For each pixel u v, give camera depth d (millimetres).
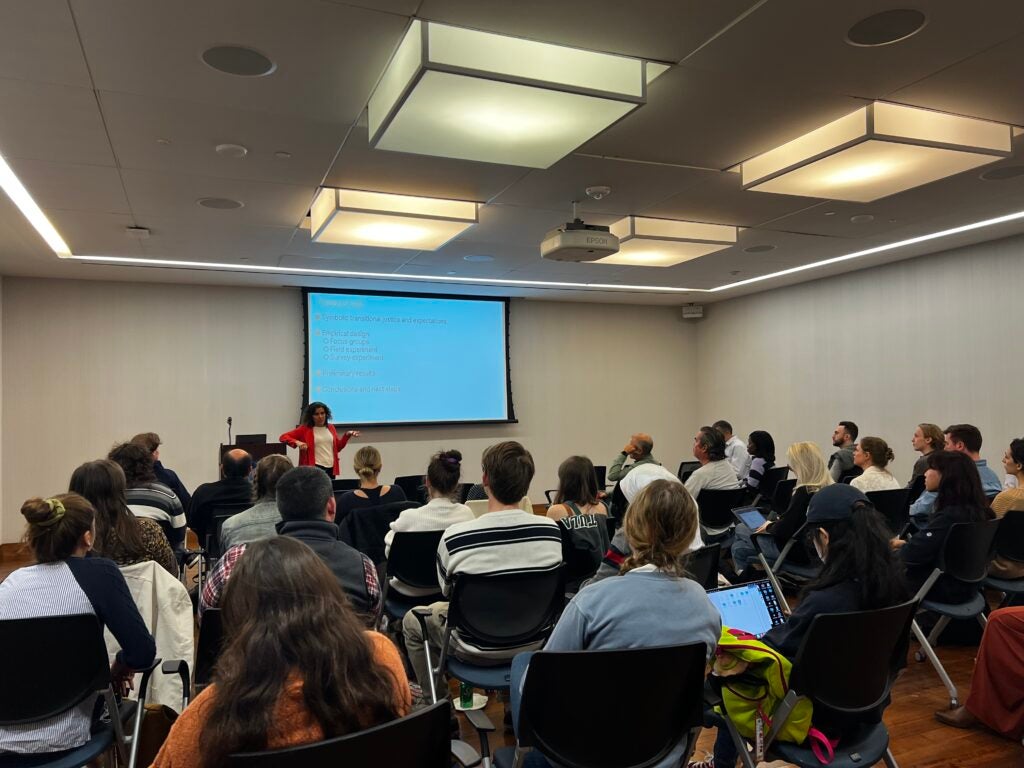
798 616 1969
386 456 9023
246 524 2924
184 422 8141
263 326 8555
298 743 1049
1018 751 2812
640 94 3045
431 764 1211
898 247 7008
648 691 1588
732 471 4812
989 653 2938
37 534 2006
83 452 7715
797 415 9188
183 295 8219
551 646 1735
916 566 3365
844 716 1913
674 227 5730
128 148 3891
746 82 3281
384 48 2889
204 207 5051
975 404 7035
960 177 4715
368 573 2123
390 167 4277
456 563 2410
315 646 1077
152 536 2693
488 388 9492
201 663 2230
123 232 5738
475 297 9453
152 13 2572
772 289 9531
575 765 1591
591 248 5094
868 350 8180
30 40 2738
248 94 3262
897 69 3176
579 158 4223
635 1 2594
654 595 1708
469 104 3031
